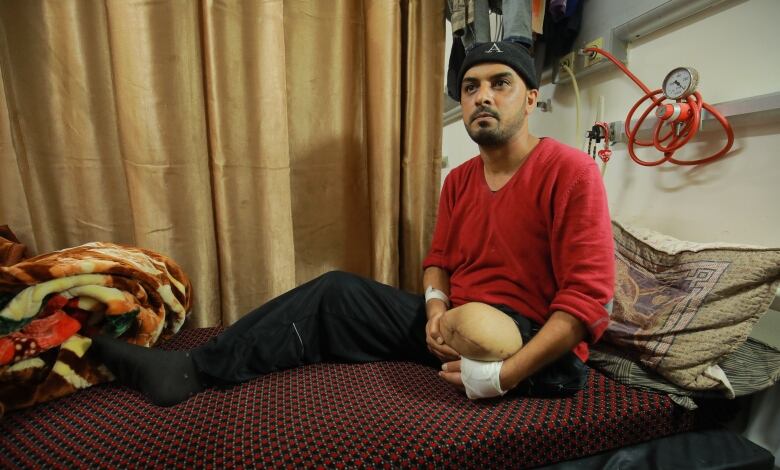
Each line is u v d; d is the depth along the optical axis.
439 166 1.50
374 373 1.03
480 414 0.82
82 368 0.92
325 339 1.09
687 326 0.92
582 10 1.52
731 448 0.84
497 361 0.84
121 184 1.25
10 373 0.83
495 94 0.96
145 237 1.15
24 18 1.10
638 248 1.14
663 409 0.86
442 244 1.20
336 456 0.71
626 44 1.37
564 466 0.80
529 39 1.25
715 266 0.95
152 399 0.87
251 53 1.21
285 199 1.29
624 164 1.41
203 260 1.23
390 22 1.29
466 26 1.35
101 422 0.81
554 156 0.94
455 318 0.88
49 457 0.71
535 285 0.98
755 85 1.01
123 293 0.95
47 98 1.15
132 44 1.05
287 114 1.32
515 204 0.97
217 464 0.69
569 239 0.88
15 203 1.06
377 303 1.09
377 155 1.36
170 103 1.12
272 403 0.88
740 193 1.06
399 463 0.70
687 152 1.20
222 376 0.94
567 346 0.83
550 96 1.75
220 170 1.23
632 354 0.98
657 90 1.19
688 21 1.17
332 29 1.37
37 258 0.91
